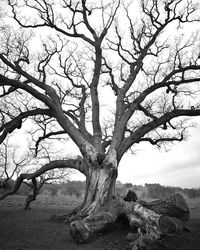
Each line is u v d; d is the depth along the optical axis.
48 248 11.27
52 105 20.28
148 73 23.67
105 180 15.92
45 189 102.56
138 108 22.56
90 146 17.45
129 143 19.27
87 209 15.12
